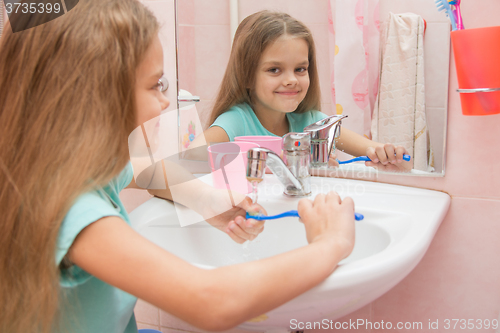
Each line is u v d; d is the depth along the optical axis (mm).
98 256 423
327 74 849
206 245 770
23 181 465
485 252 803
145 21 518
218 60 929
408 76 787
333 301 460
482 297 822
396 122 814
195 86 961
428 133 795
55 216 441
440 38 751
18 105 479
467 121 771
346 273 455
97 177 475
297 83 874
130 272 413
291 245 769
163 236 731
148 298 412
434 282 854
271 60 880
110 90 480
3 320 481
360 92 832
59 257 438
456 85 761
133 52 494
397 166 832
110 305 554
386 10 782
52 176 458
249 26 883
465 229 810
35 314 484
